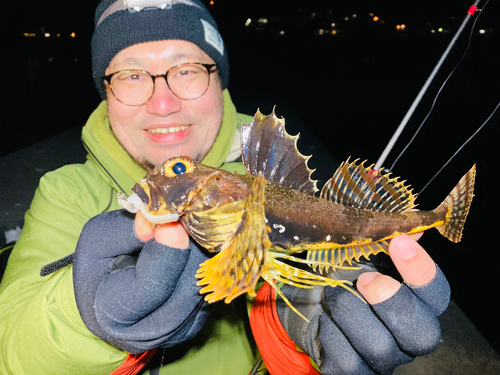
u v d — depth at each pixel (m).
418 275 0.26
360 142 1.48
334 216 0.30
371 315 0.27
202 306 0.28
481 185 0.94
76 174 0.40
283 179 0.31
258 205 0.21
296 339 0.32
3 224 0.75
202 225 0.25
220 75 0.43
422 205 0.88
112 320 0.23
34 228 0.35
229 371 0.39
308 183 0.32
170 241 0.23
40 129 1.49
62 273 0.28
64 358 0.26
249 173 0.30
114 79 0.36
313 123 1.80
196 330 0.29
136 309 0.23
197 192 0.25
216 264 0.24
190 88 0.36
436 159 1.13
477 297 0.61
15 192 0.91
